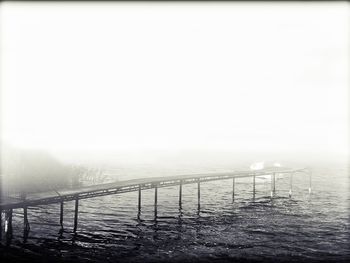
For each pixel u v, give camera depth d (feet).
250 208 255.09
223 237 177.88
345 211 244.83
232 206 262.88
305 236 180.04
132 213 233.14
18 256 147.13
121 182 241.14
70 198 192.24
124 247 161.07
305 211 244.42
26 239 170.40
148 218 219.61
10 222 177.88
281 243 167.84
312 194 327.26
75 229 189.67
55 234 179.63
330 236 180.34
